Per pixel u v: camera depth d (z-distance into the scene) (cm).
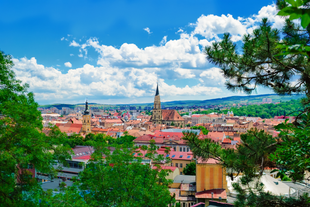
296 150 1027
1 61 2566
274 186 4500
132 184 3341
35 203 2431
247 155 1435
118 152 3616
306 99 1412
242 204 1359
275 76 1512
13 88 2683
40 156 2428
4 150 2214
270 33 1266
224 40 1534
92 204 3072
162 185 3606
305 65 1307
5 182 2195
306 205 1265
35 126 2697
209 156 1557
